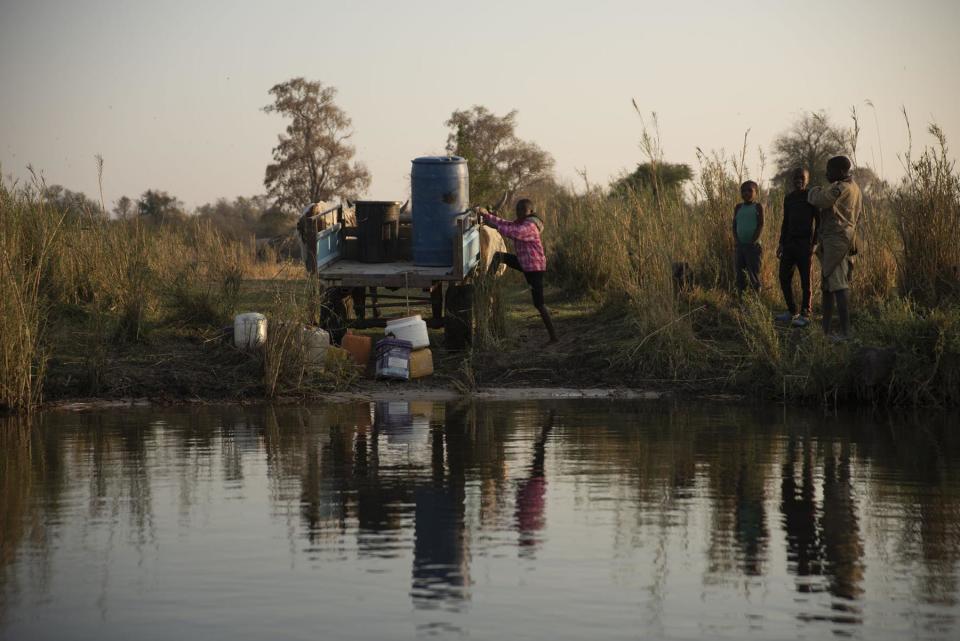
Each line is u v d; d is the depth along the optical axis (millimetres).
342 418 11016
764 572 5688
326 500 7246
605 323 15992
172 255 22703
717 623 4930
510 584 5484
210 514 6887
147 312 15914
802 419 10977
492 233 16750
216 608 5137
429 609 5117
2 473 8172
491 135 65312
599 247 19203
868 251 15547
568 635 4781
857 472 8156
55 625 4926
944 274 14617
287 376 12953
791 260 13898
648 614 5047
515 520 6719
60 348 14141
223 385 12875
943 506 7074
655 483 7762
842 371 12320
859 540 6277
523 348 14984
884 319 12961
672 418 11016
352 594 5332
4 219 13422
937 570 5715
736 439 9648
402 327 13852
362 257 15516
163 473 8141
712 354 13992
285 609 5117
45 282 16188
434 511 6938
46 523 6688
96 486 7695
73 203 18375
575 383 13539
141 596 5309
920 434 9984
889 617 5012
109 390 12664
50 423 10742
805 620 4973
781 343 13633
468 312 14539
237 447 9242
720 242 16797
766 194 17375
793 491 7508
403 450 9070
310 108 74562
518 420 10828
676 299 14656
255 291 18922
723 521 6688
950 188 14742
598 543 6211
